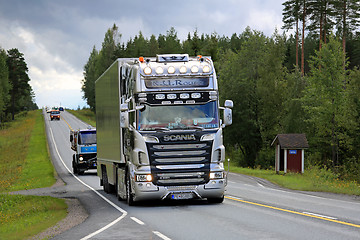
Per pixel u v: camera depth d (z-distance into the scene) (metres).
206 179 18.25
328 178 46.41
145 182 18.00
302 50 89.12
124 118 18.41
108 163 25.48
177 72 18.53
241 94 85.44
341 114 65.88
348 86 67.19
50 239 12.34
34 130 124.38
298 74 85.56
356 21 80.88
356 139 67.19
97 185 36.53
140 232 12.60
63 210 20.50
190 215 15.94
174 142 18.12
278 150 54.97
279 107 87.12
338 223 13.62
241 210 17.11
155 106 18.31
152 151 18.03
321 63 63.16
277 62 88.25
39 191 33.25
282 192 26.67
